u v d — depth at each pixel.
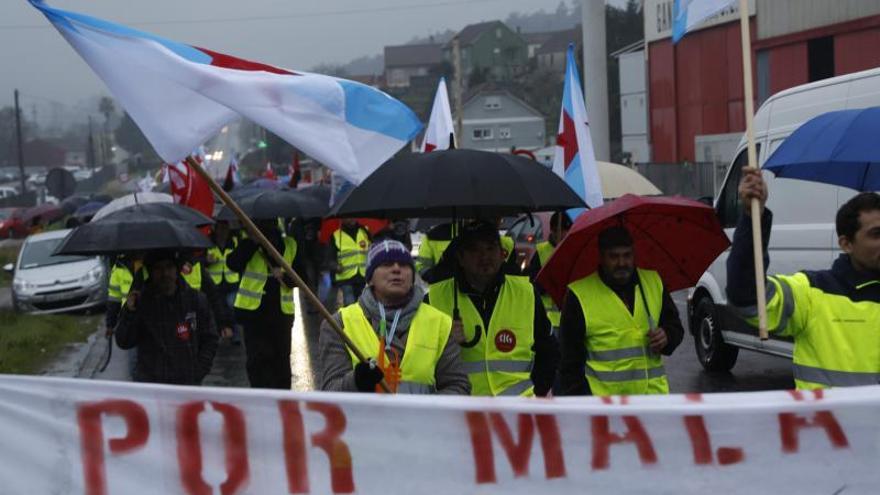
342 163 4.43
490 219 7.38
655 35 44.59
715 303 11.94
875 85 8.76
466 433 3.91
